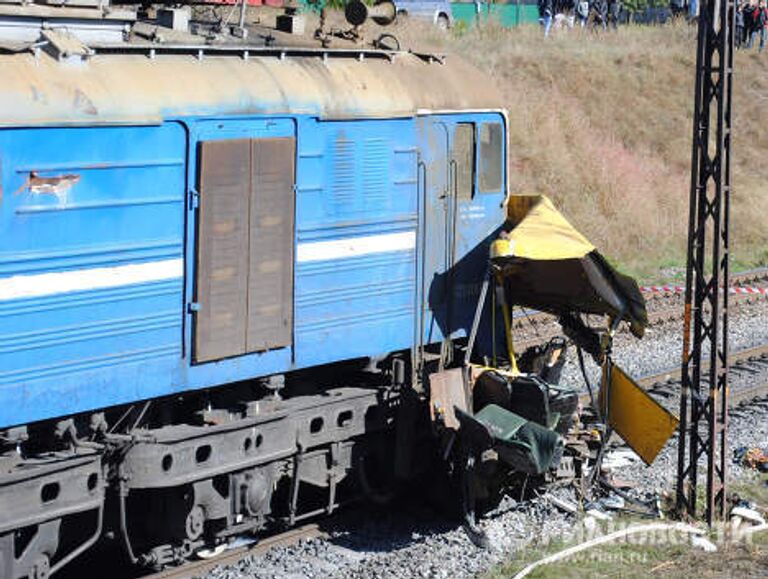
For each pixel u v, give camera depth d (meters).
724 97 11.73
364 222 11.17
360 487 11.79
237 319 10.13
